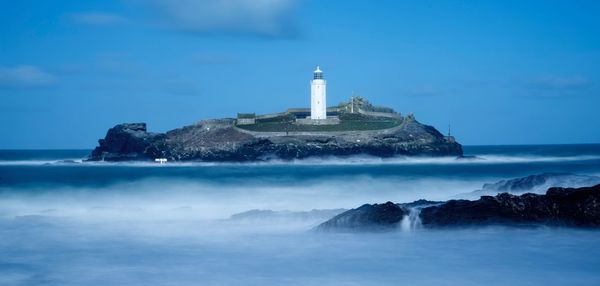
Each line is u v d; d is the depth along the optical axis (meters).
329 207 53.78
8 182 77.81
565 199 36.22
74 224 42.25
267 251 31.88
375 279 26.03
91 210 50.12
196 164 189.38
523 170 114.62
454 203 37.72
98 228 40.44
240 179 86.81
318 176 94.25
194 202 56.94
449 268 27.73
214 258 30.39
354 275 26.72
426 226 35.91
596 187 36.44
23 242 35.22
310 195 63.34
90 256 31.19
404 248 31.91
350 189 69.31
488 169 121.81
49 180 82.56
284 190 68.69
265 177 92.62
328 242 33.81
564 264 28.25
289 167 154.25
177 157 198.50
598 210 35.03
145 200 58.62
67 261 30.03
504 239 33.44
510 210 36.09
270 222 41.53
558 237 33.62
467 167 137.50
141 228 40.31
